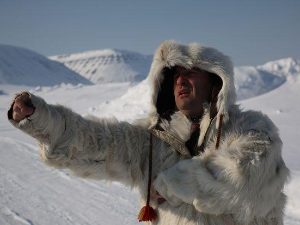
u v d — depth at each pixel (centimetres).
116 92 2628
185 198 167
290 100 1335
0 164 812
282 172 166
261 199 158
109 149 188
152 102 208
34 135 162
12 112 159
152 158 197
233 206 160
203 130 187
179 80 197
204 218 174
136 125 204
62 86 3153
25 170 758
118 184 648
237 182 155
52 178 694
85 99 2417
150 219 190
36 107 157
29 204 550
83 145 178
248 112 186
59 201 564
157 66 200
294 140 821
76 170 182
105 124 192
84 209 529
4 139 1127
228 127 180
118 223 477
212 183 159
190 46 190
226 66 182
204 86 195
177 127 195
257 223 170
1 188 634
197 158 169
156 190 185
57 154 170
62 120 170
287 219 425
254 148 159
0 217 496
